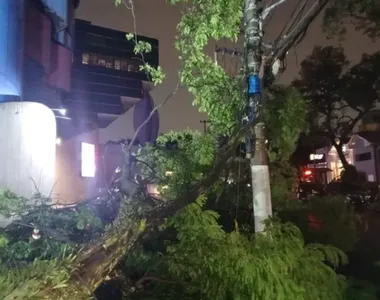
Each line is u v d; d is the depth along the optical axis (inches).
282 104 328.2
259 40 289.4
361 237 554.3
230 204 372.5
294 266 227.1
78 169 892.0
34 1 877.2
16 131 547.5
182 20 301.1
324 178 2135.8
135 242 190.4
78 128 973.8
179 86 314.7
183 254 235.1
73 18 1114.1
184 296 233.9
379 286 318.7
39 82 886.4
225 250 216.1
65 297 141.6
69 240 294.7
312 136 1537.9
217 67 316.8
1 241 287.6
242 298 209.2
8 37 631.8
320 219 430.0
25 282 136.0
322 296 230.7
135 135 260.1
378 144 2074.3
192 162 368.5
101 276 163.5
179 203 227.0
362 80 1321.4
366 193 1342.3
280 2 282.4
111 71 1844.2
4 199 332.5
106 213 320.5
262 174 276.5
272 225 248.1
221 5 289.7
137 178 244.8
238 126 295.3
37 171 546.3
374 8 485.1
